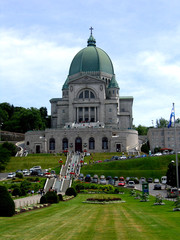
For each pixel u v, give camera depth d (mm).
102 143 144500
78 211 42375
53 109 184250
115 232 25766
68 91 182000
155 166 112000
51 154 137125
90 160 124688
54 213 39875
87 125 157500
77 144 145750
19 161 124188
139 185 92438
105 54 184500
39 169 110312
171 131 151000
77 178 99125
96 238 23641
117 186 86625
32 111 190875
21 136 181125
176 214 37406
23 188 75875
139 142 173875
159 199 50719
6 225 29656
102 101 163625
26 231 26531
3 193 36750
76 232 25953
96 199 57156
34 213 39938
